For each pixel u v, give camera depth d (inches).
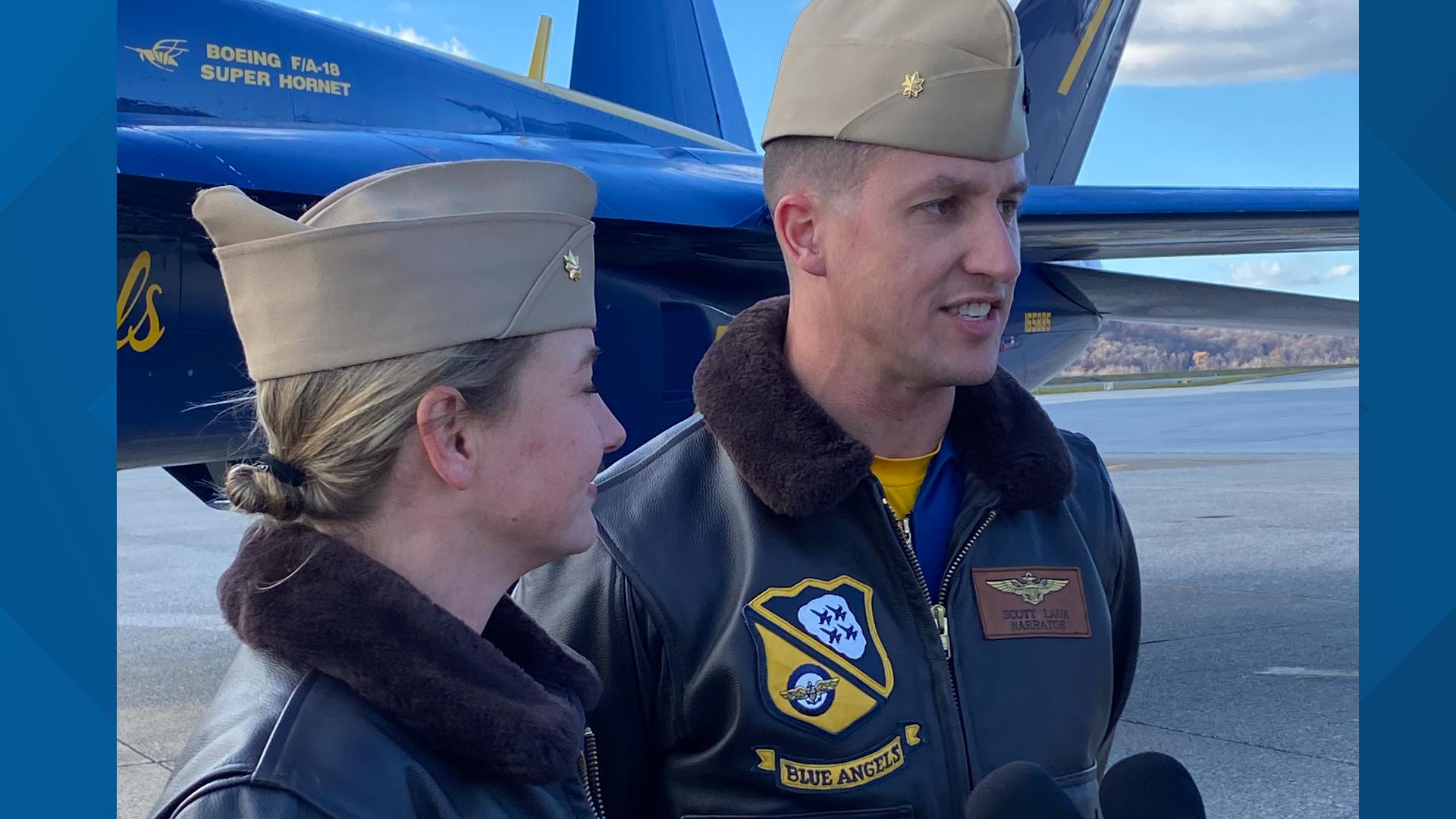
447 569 35.8
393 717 32.3
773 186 51.4
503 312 34.9
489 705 32.5
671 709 49.3
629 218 218.4
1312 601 266.5
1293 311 390.6
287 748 30.5
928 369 47.6
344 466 33.5
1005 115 45.4
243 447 38.4
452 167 35.3
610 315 225.6
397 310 33.5
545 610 50.7
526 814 34.9
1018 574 51.9
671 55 400.5
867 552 49.8
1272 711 181.5
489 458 35.4
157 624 266.7
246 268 34.4
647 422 229.8
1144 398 1471.5
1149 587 285.3
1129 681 60.6
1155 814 34.7
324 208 35.0
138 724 184.5
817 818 47.3
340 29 226.2
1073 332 344.5
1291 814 139.2
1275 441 822.5
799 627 48.3
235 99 203.8
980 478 51.6
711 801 48.9
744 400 49.3
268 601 32.3
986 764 49.2
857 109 46.4
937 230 46.6
